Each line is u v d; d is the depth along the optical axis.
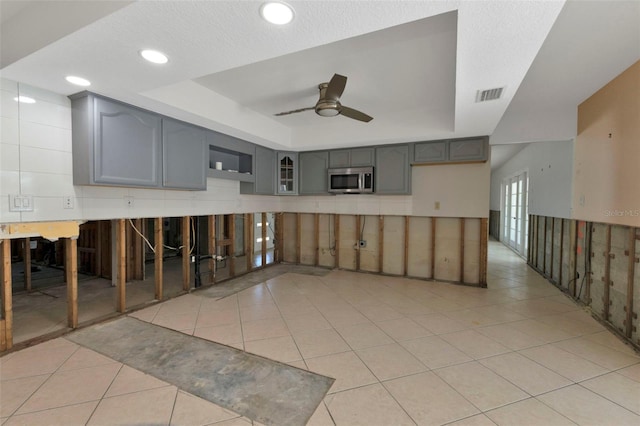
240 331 2.76
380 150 4.68
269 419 1.64
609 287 2.97
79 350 2.38
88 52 1.83
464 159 4.16
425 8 1.38
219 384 1.95
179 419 1.63
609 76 2.84
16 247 5.95
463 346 2.50
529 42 1.66
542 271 5.12
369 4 1.34
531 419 1.66
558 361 2.27
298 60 2.57
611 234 2.95
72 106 2.60
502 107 2.80
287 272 5.16
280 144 4.67
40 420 1.61
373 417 1.67
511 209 8.19
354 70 2.75
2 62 2.01
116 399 1.79
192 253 4.70
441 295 3.92
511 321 3.05
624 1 1.78
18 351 2.34
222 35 1.62
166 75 2.15
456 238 4.57
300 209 5.76
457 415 1.69
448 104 3.70
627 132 2.67
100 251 4.61
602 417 1.67
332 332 2.76
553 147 4.53
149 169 2.97
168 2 1.35
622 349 2.46
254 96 3.44
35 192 2.42
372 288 4.22
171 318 3.06
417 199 4.75
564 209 4.12
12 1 1.76
